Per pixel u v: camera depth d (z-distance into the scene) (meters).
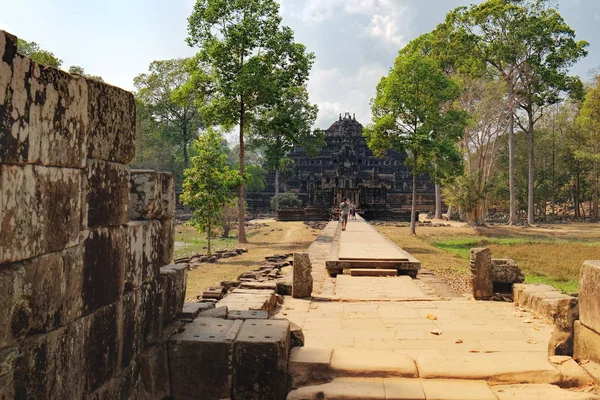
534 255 24.17
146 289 4.34
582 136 58.66
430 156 33.31
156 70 61.72
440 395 4.33
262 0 28.09
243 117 30.06
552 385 4.53
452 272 18.44
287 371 4.68
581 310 4.90
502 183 65.69
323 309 9.37
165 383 4.47
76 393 3.20
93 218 3.46
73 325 3.18
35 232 2.77
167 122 64.69
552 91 50.47
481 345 6.64
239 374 4.45
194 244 29.94
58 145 2.98
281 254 22.50
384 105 33.41
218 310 5.52
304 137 57.09
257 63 27.80
